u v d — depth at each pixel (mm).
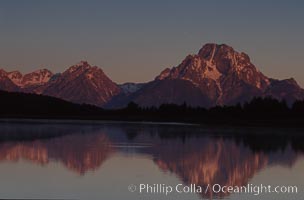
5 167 63062
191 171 63500
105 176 57375
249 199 46844
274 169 66500
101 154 80500
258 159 77875
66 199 44844
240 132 158250
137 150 88750
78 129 162375
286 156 82438
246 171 64625
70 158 73750
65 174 58188
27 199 44312
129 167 65438
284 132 160875
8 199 44188
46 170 61125
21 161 69062
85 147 92875
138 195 47312
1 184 50906
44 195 46094
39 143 99375
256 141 115062
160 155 80938
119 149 90062
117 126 199625
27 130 147750
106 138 119750
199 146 99562
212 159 77250
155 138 122125
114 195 47000
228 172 63500
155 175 59188
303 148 97188
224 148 96062
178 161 73312
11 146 90938
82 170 61844
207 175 60562
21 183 51656
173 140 115375
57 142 103500
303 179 58312
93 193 47562
